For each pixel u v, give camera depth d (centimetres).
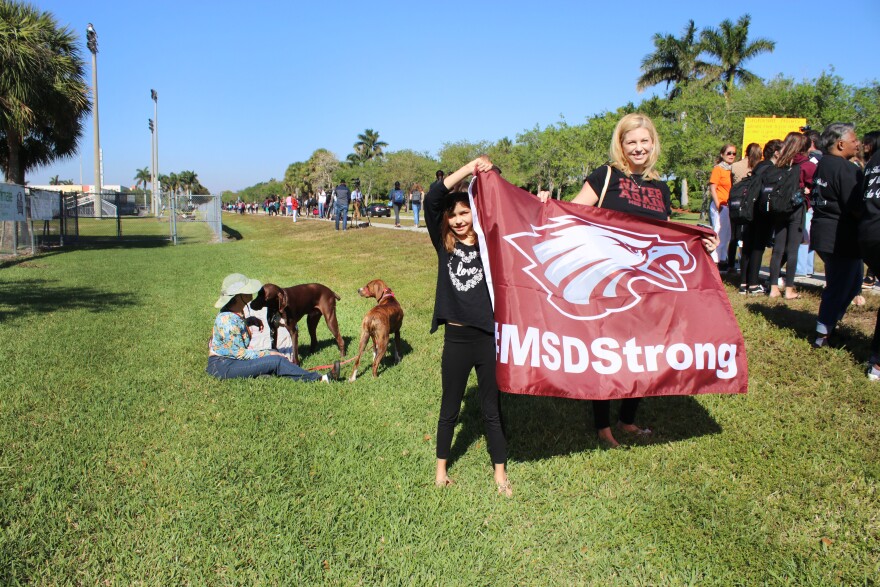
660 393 344
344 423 441
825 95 2811
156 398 488
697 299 356
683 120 3269
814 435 390
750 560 283
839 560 279
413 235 1748
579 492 346
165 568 277
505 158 4588
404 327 728
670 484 350
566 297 339
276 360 538
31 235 1753
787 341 536
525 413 457
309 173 8131
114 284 1168
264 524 311
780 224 657
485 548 297
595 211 354
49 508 321
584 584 274
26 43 1705
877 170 420
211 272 1359
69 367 572
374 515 322
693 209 4047
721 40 4406
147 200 5259
